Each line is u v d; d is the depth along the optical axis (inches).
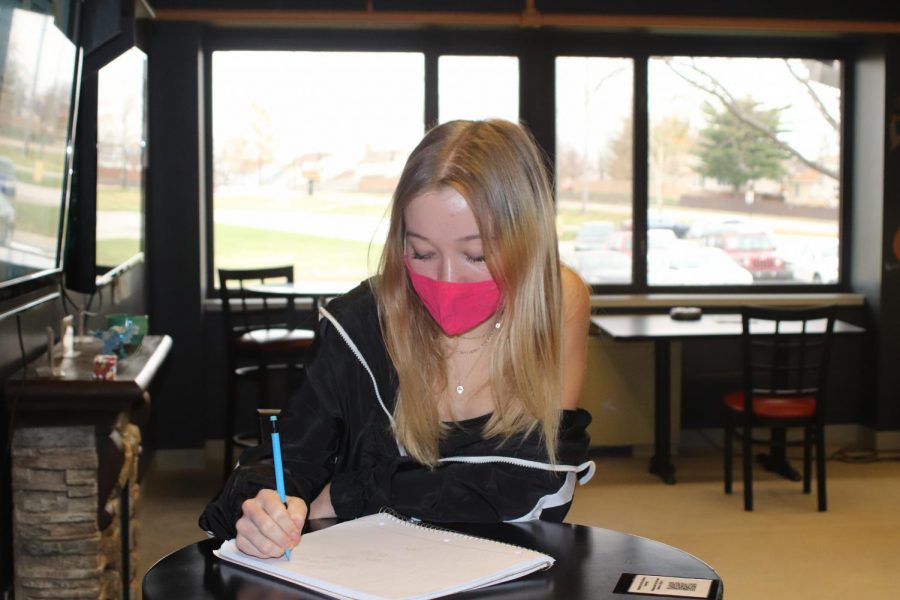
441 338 50.0
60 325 107.0
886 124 204.2
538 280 47.4
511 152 46.4
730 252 215.9
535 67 207.2
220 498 46.1
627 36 208.4
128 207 145.8
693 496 172.2
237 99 204.4
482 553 42.6
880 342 207.5
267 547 41.8
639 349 199.2
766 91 214.2
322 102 206.1
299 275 208.2
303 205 207.5
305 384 50.2
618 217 212.7
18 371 88.7
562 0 196.1
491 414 49.4
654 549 44.9
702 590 39.7
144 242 181.6
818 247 218.1
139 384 84.9
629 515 160.4
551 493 49.3
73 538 84.8
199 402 195.6
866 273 211.5
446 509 48.7
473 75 207.3
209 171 203.9
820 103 215.9
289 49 203.6
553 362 48.4
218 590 39.5
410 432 49.0
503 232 45.6
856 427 216.4
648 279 214.7
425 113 206.5
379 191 208.4
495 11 194.9
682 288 214.7
